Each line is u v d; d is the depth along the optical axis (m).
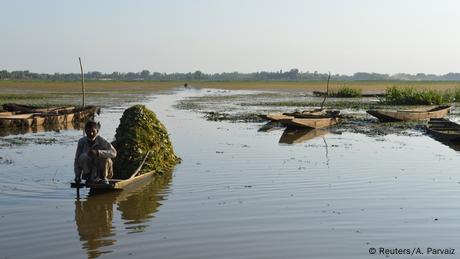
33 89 85.94
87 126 11.77
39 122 28.19
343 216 9.94
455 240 8.54
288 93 76.44
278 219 9.75
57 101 51.53
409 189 12.21
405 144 20.06
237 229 9.16
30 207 10.79
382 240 8.55
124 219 9.89
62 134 24.53
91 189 11.95
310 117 27.91
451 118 32.41
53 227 9.41
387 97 48.97
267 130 25.27
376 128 26.11
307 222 9.55
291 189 12.22
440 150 18.44
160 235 8.90
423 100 45.88
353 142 20.73
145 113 15.27
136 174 13.06
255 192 11.93
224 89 98.44
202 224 9.48
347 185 12.63
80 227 9.41
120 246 8.38
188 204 10.91
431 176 13.73
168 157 15.31
